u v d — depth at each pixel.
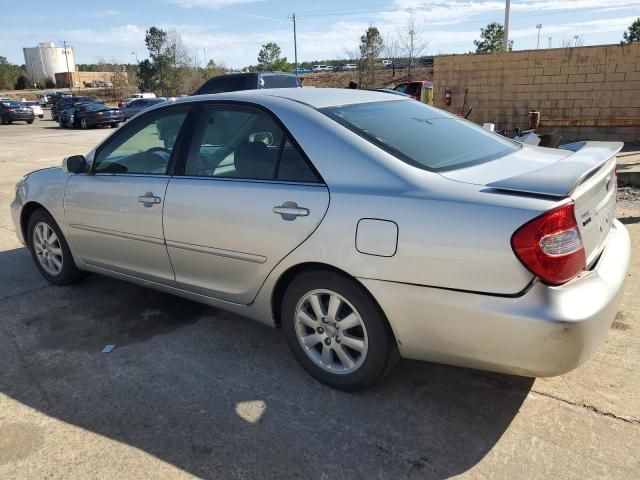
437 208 2.45
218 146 3.30
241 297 3.25
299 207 2.82
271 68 66.69
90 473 2.45
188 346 3.56
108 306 4.21
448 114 3.71
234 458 2.52
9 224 6.78
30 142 18.50
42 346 3.61
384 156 2.73
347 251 2.67
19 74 102.31
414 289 2.52
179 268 3.52
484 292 2.35
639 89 12.33
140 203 3.58
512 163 2.91
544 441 2.55
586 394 2.88
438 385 3.03
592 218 2.59
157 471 2.45
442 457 2.48
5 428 2.77
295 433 2.67
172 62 71.44
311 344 3.06
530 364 2.34
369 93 3.65
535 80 13.49
